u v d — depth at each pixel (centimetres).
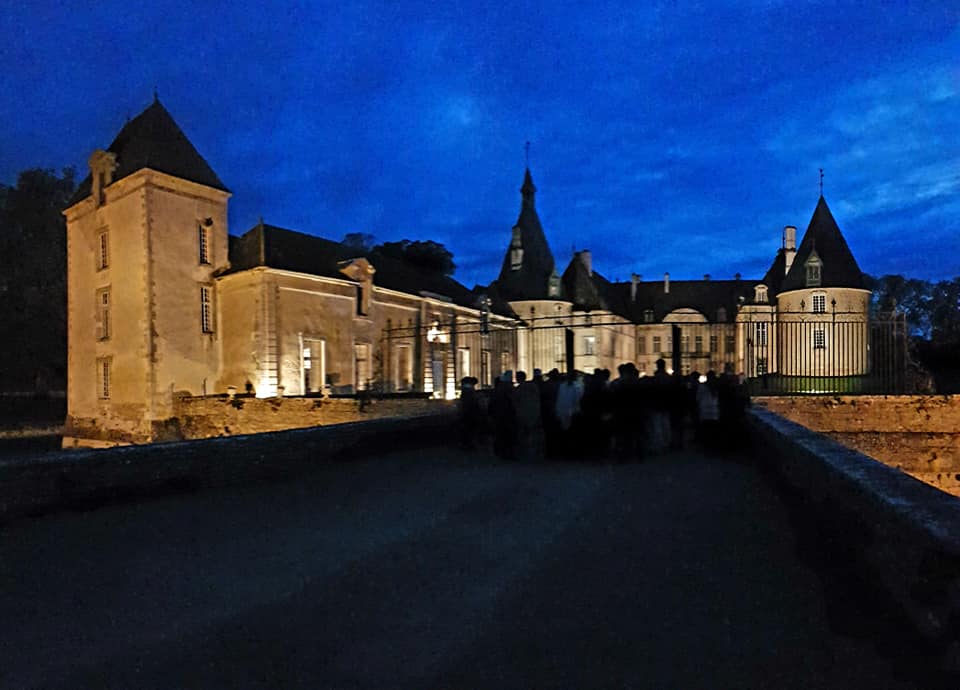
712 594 462
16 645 404
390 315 3209
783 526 646
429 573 529
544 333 5019
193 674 364
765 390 2022
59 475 704
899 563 334
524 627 417
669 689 331
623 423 1097
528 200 5525
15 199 4197
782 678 333
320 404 2052
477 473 1002
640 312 6388
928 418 1564
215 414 2386
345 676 359
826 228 4584
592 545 597
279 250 2805
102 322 2872
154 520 703
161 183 2673
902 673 320
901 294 7012
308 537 643
